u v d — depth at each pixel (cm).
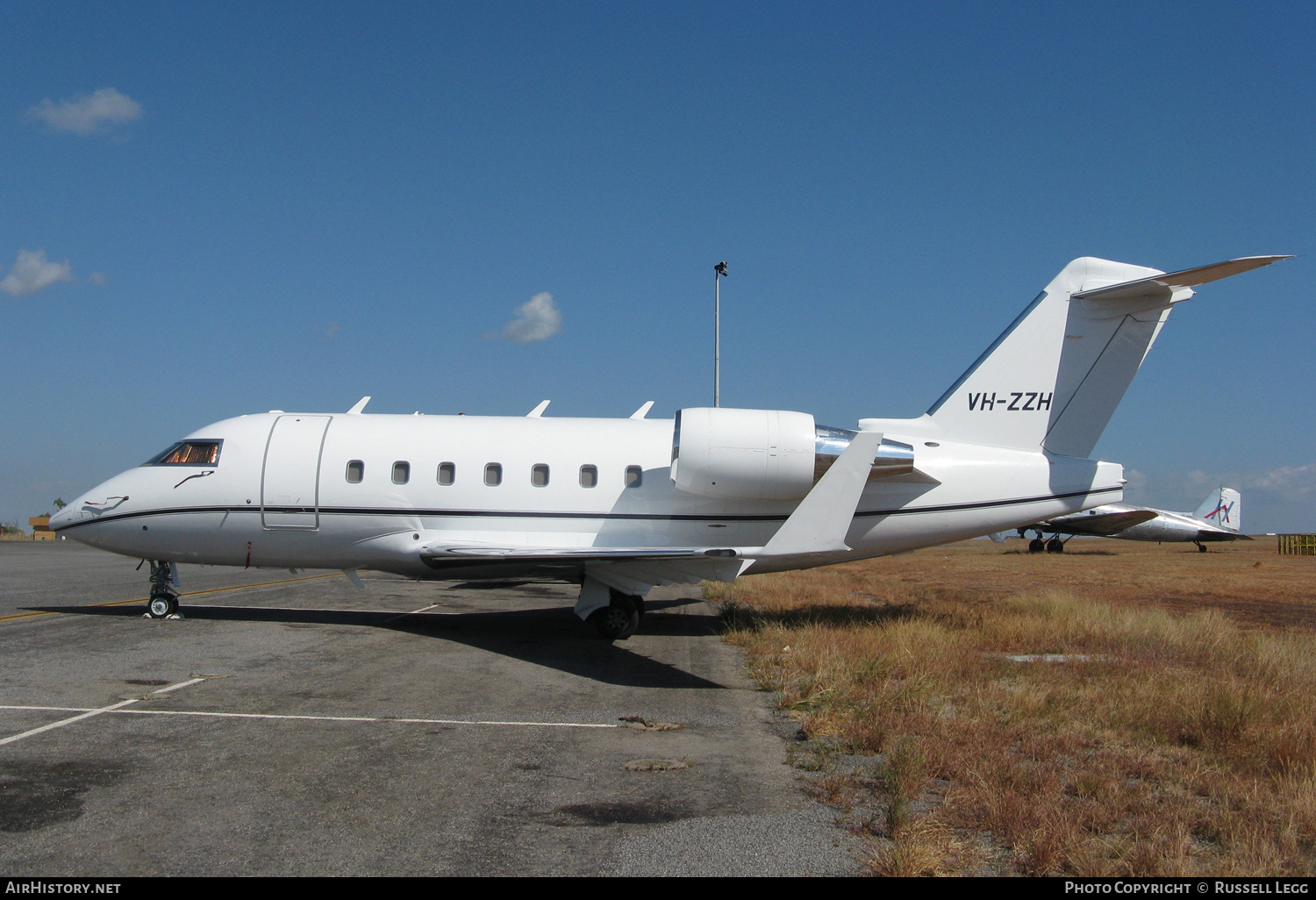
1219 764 663
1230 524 5994
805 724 739
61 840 474
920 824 506
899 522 1347
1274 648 1109
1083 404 1381
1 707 772
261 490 1318
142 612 1432
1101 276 1376
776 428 1255
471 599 1791
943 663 989
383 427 1355
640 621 1459
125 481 1352
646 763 645
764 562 1333
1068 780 609
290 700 823
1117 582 2644
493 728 743
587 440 1344
